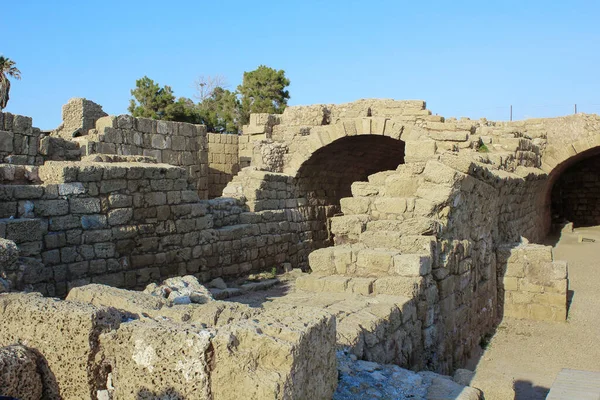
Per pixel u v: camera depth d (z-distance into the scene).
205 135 17.94
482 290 10.85
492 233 12.13
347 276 8.38
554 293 11.58
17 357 4.01
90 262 9.22
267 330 3.67
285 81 39.16
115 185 9.73
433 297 8.12
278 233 16.30
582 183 30.19
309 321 3.87
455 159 9.64
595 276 15.49
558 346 9.93
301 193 19.64
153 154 15.84
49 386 4.17
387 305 6.91
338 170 22.11
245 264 14.08
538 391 7.72
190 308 4.89
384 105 20.30
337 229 9.60
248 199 15.54
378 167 25.02
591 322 11.36
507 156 16.48
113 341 3.92
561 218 29.75
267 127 20.70
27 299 4.44
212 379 3.55
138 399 3.76
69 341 4.07
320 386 3.87
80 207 9.09
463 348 9.27
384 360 6.29
